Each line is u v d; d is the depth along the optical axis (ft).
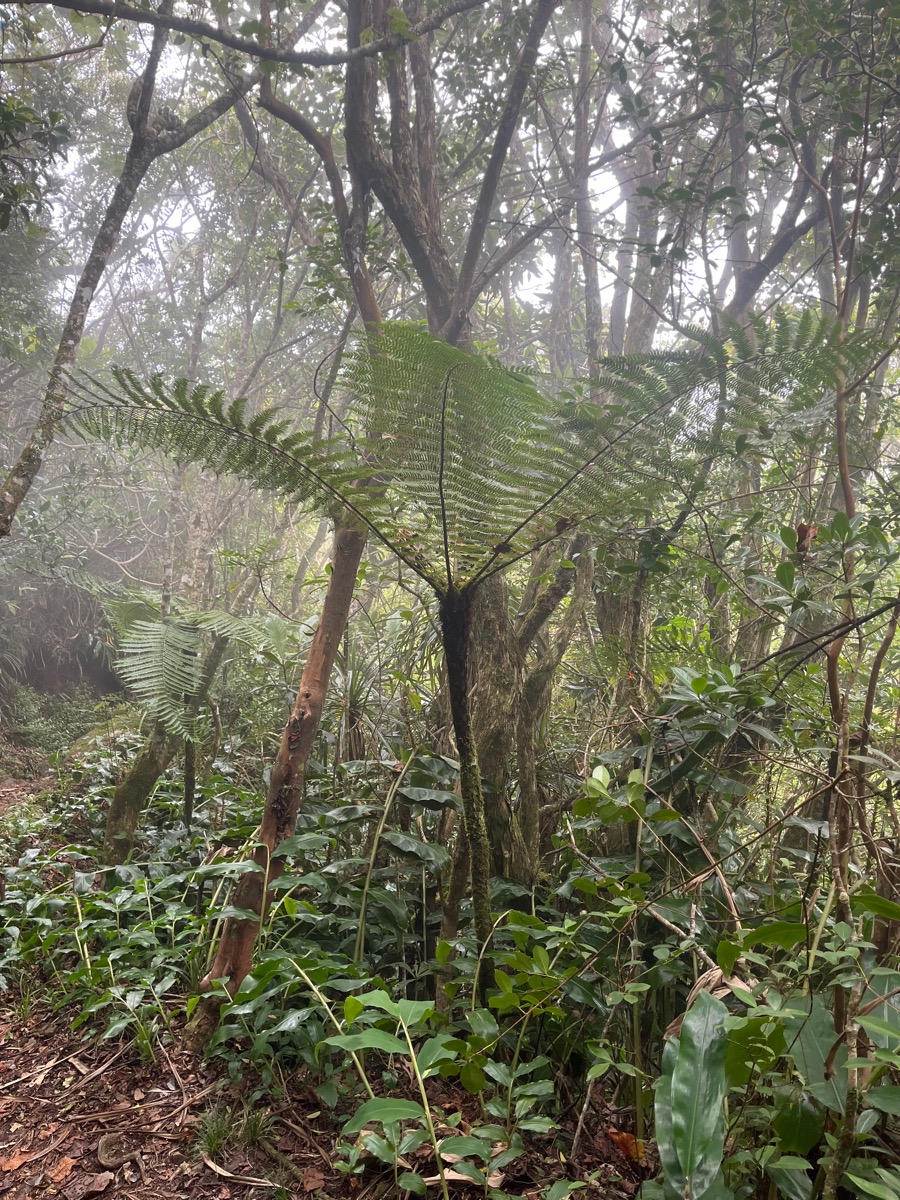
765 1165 5.02
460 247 25.70
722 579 10.50
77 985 9.82
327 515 7.57
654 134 15.25
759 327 6.21
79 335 11.82
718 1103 4.69
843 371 6.09
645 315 17.01
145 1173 6.93
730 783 8.33
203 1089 7.98
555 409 6.52
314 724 9.58
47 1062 8.73
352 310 17.20
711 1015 5.08
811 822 7.61
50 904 11.49
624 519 9.81
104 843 13.30
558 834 9.96
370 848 10.95
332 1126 7.39
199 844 12.59
